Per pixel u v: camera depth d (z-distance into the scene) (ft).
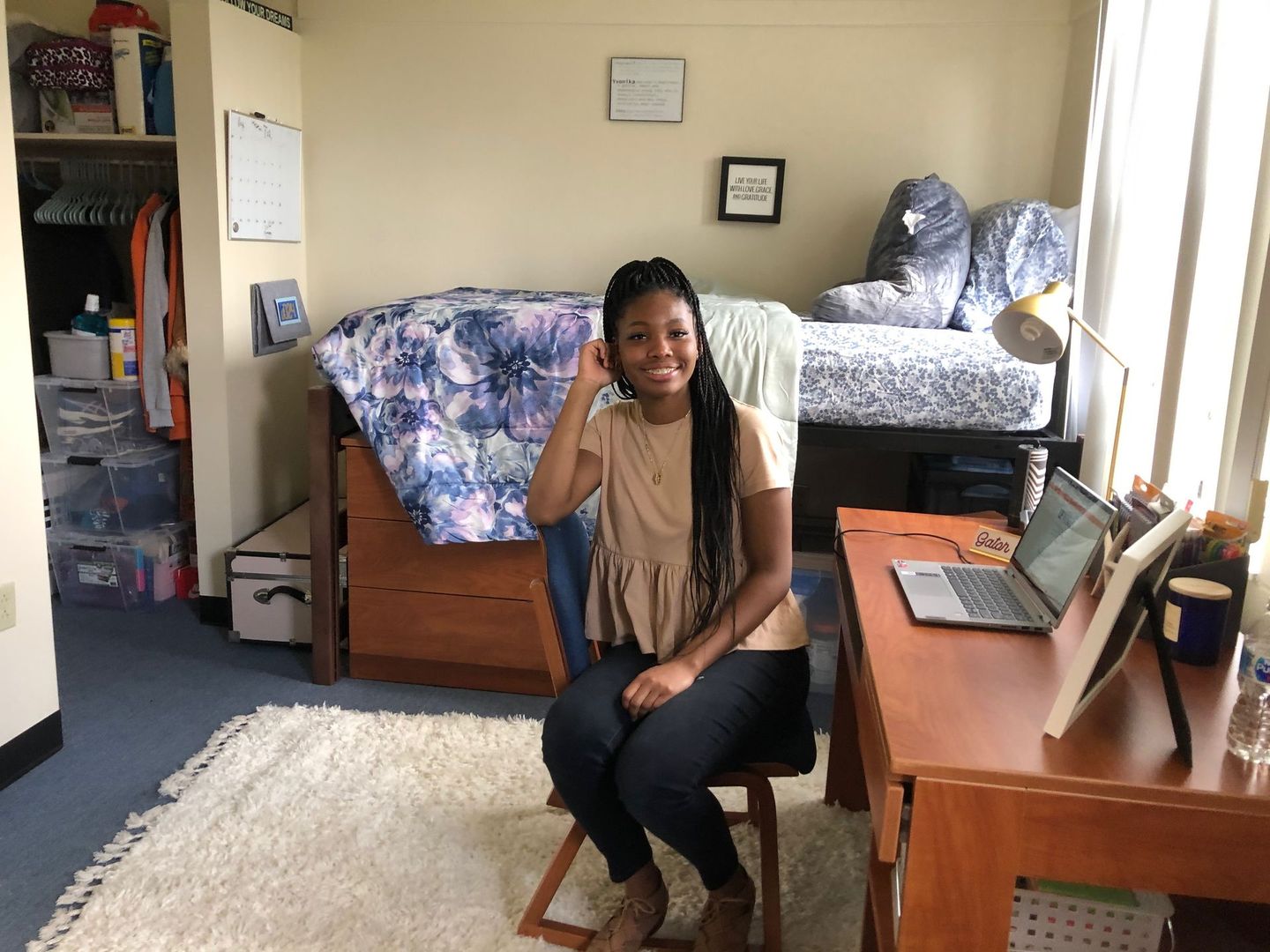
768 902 5.41
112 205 10.80
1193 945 5.12
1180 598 4.53
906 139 10.84
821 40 10.78
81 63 10.05
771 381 8.25
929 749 3.63
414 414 8.28
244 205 10.25
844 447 8.52
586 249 11.56
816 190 11.08
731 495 5.38
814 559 8.88
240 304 10.34
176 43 9.57
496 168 11.51
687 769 4.82
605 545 5.65
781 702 5.46
